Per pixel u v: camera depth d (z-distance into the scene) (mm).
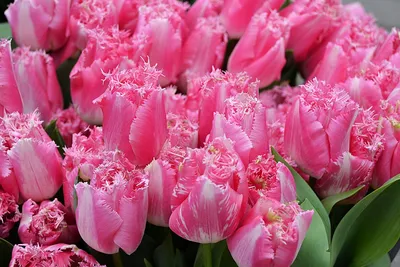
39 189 553
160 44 657
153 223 524
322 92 562
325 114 559
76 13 694
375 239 584
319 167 573
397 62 667
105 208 482
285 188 494
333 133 562
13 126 545
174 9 711
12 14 700
